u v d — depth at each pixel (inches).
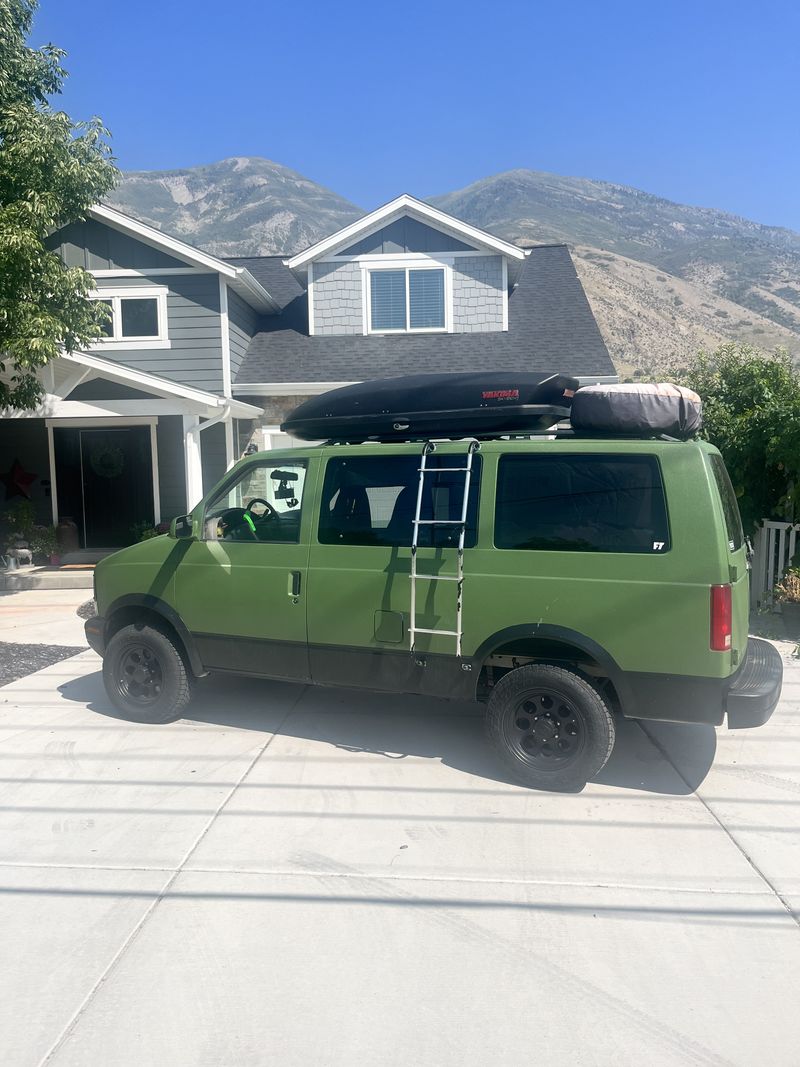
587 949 129.3
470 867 155.6
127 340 591.5
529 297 682.8
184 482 605.6
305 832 170.4
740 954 127.9
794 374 414.0
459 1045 108.2
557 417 207.2
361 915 138.9
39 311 339.6
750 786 194.7
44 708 256.7
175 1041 109.1
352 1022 112.5
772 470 376.8
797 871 154.0
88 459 612.1
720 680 175.5
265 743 223.5
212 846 164.2
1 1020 113.4
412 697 264.2
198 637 231.6
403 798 187.3
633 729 235.0
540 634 188.1
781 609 340.5
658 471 181.5
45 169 354.0
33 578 498.6
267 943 131.0
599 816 177.9
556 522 189.3
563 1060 105.4
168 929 135.0
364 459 211.3
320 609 213.6
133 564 240.5
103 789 192.5
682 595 177.0
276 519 227.6
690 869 154.7
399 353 615.5
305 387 584.4
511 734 194.1
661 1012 114.4
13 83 361.1
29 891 147.3
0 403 404.2
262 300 640.4
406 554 202.5
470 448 197.5
